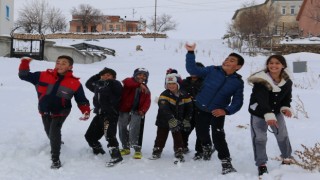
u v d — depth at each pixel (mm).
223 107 5551
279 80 5176
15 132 6801
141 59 26500
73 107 9320
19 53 21719
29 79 5645
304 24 43438
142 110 6070
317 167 4977
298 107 9250
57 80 5598
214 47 35000
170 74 5973
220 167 5645
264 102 4977
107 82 5938
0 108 8859
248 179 5008
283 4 56125
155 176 5301
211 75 5586
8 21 33750
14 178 4980
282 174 4887
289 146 5336
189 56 5477
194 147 6828
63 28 66375
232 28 47312
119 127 6254
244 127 7766
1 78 13492
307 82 14625
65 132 7195
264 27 38500
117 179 5156
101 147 6191
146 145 6906
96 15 68562
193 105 6059
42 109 5574
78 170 5465
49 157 5750
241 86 5418
